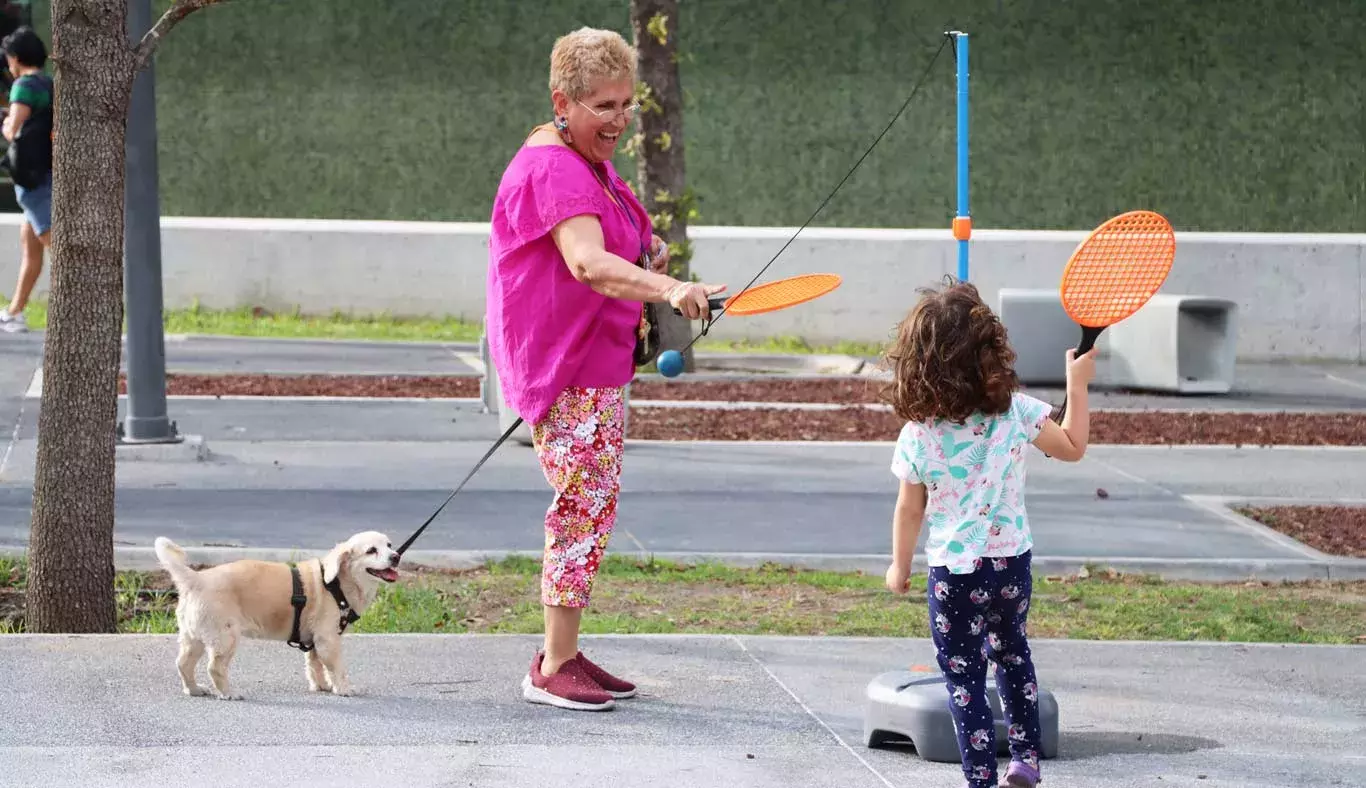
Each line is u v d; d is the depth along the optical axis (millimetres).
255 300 28062
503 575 12445
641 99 23172
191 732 7918
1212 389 23516
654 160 23875
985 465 6727
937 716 7688
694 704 8688
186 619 8438
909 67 29953
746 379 23406
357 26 29781
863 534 14117
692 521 14477
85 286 10000
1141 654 10125
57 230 10023
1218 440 19703
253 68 29750
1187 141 30078
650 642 10031
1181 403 22781
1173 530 14656
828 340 28109
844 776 7496
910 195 30031
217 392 20766
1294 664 9930
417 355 24734
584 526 8461
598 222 8062
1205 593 12625
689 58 23969
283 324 27297
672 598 11906
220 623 8406
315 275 28125
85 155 9930
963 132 11141
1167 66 30016
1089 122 30109
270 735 7898
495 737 7965
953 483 6762
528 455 17406
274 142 29859
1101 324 6980
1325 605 12367
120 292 10188
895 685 7930
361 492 15195
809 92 29969
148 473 15750
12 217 27562
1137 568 13344
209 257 27922
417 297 28375
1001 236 28031
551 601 8508
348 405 20250
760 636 10273
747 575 12672
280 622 8547
